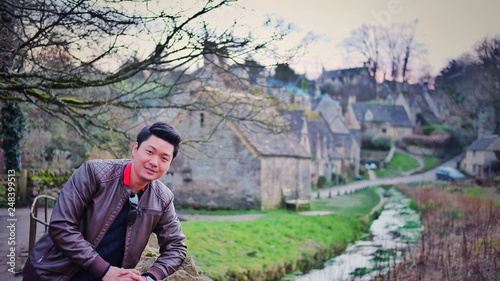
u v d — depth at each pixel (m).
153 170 2.76
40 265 2.68
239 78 10.64
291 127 13.21
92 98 11.41
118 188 2.77
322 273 12.77
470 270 10.25
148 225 2.88
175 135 2.81
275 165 25.77
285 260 13.18
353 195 35.97
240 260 12.10
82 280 2.76
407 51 44.25
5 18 8.27
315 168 41.88
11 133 17.92
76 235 2.61
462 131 41.62
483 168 37.81
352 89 46.41
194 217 20.47
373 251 15.41
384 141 46.53
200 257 11.54
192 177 26.22
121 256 2.85
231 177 25.06
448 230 16.58
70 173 16.22
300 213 23.31
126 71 8.95
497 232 14.41
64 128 23.12
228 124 24.98
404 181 41.50
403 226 20.09
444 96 43.47
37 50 8.63
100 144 11.05
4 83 9.41
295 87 43.00
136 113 10.61
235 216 21.16
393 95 46.53
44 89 8.92
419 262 11.86
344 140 46.09
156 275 2.89
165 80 11.15
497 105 39.19
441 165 42.53
